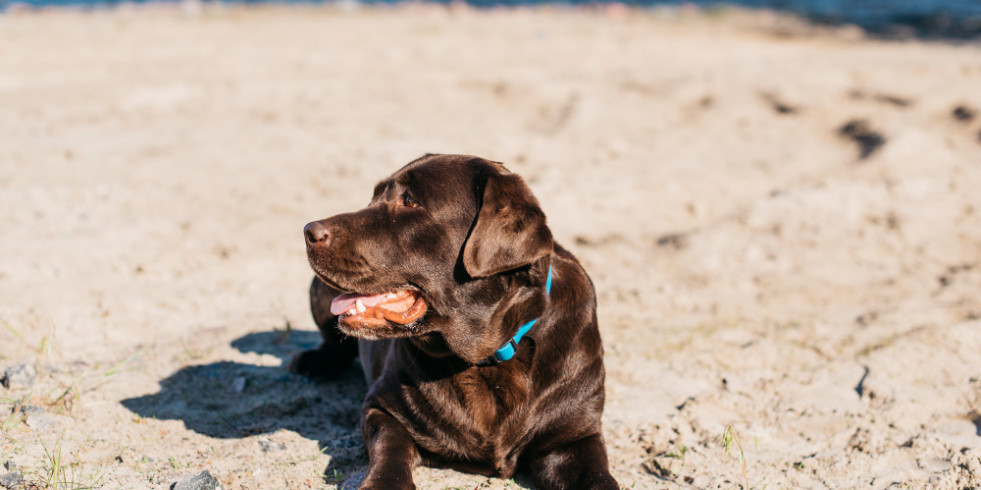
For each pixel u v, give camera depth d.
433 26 19.72
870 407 4.61
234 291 6.10
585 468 3.60
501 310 3.54
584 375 3.77
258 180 8.54
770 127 10.59
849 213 7.91
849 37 19.27
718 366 5.13
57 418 4.03
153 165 8.83
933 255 7.04
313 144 9.73
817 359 5.23
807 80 11.89
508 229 3.34
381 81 12.94
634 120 10.97
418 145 9.69
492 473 3.77
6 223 6.96
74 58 14.02
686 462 4.02
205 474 3.54
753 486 3.83
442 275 3.52
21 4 24.73
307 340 5.43
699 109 11.40
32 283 5.88
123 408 4.28
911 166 9.02
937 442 4.16
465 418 3.66
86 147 9.29
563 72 13.48
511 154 9.61
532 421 3.67
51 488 3.38
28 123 10.10
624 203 8.23
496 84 12.66
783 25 22.08
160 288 6.02
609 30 19.80
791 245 7.30
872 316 5.87
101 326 5.34
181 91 11.86
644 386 4.86
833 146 9.94
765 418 4.54
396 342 3.90
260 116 10.88
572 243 7.36
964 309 5.90
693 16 24.34
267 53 15.05
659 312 6.00
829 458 4.07
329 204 7.96
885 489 3.79
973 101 10.45
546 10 25.70
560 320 3.74
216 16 21.39
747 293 6.41
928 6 27.48
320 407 4.55
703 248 7.22
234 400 4.51
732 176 9.04
